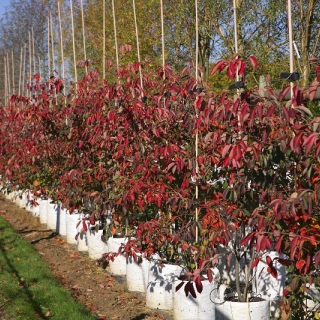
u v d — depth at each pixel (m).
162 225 4.19
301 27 6.86
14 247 7.11
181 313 3.84
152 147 4.12
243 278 4.39
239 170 3.06
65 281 5.56
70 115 5.68
